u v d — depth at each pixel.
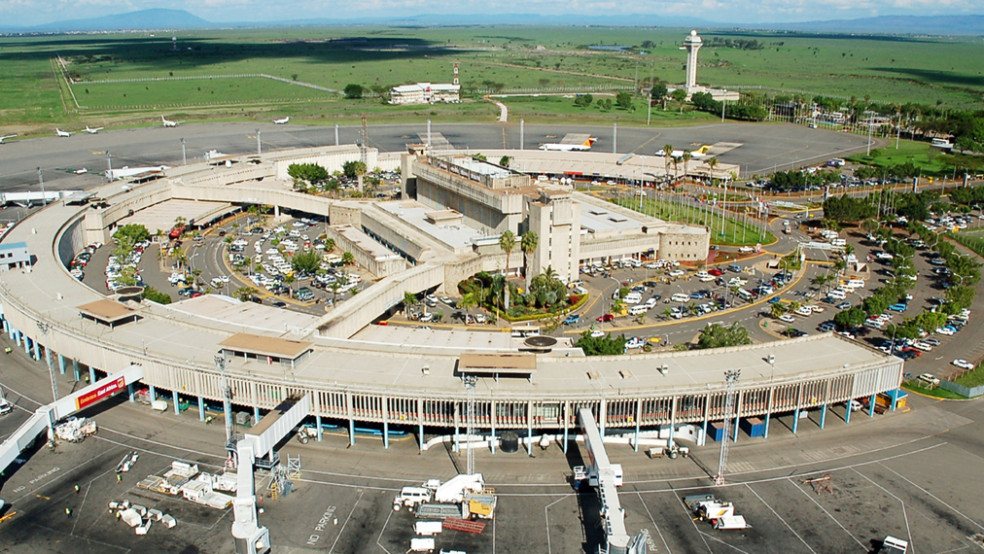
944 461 158.62
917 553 130.62
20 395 183.38
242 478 137.25
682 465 156.88
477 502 139.38
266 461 151.38
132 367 175.38
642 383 164.25
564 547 131.62
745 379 165.38
